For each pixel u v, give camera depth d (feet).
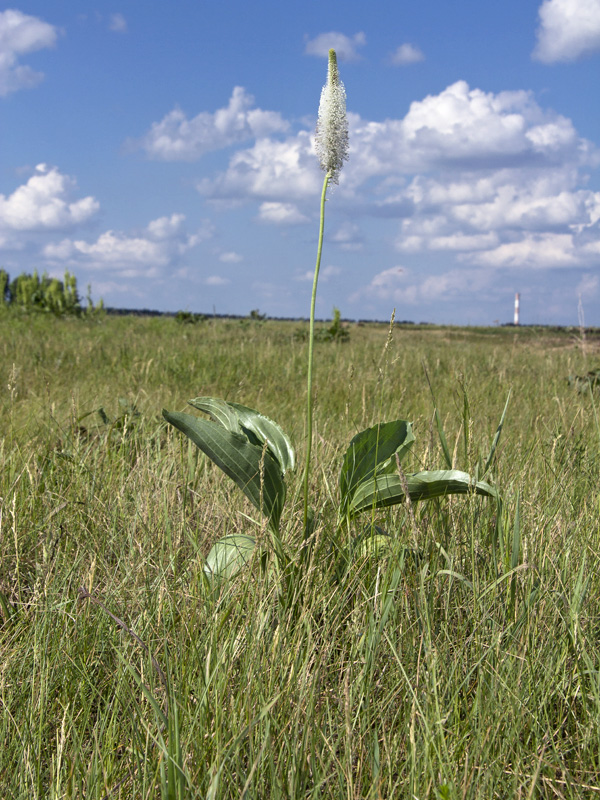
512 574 6.86
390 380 19.17
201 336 45.01
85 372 24.91
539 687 5.87
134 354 29.43
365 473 7.97
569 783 4.86
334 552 7.73
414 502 7.80
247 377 24.40
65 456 11.12
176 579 7.64
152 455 11.98
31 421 14.01
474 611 6.64
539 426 14.43
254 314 76.48
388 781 4.93
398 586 6.97
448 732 5.34
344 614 7.04
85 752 5.26
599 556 7.80
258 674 5.53
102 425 14.06
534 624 6.58
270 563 7.39
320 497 9.43
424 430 12.70
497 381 23.22
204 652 6.09
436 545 7.73
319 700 5.85
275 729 5.24
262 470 6.86
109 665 6.38
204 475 11.10
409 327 88.69
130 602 7.21
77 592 7.30
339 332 48.01
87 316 78.79
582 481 10.27
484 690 5.89
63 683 5.92
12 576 7.99
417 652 6.31
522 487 9.35
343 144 7.10
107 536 8.77
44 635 6.40
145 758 4.75
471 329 74.90
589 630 6.80
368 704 5.62
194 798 4.44
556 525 8.46
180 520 9.06
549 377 25.39
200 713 5.17
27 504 9.63
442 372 27.73
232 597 6.89
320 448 11.34
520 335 53.16
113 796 4.83
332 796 4.89
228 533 9.51
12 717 5.54
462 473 7.20
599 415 14.25
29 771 4.90
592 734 5.50
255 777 4.81
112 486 10.49
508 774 5.13
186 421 7.24
